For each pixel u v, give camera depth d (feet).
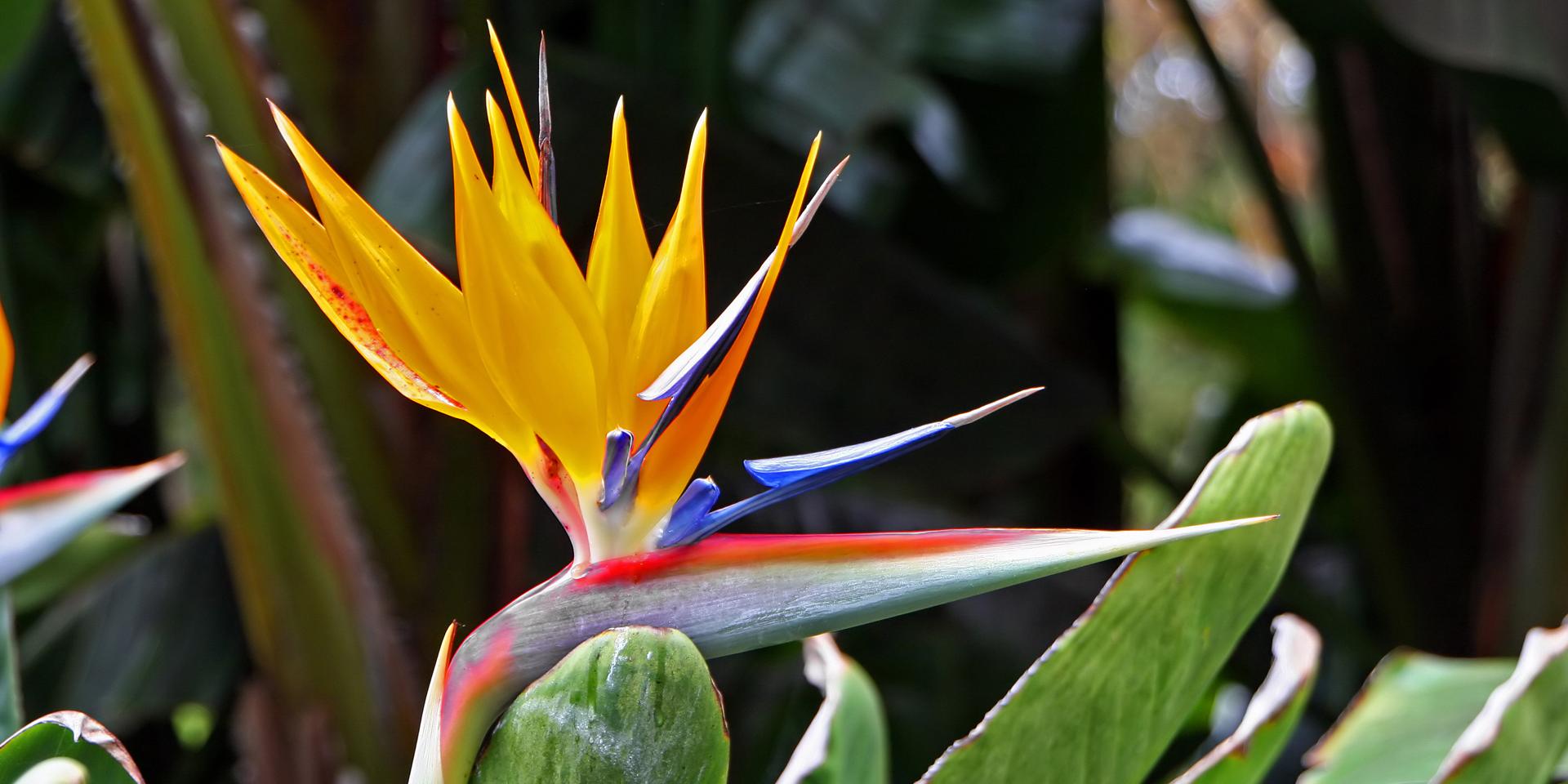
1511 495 9.73
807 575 4.17
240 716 8.38
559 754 4.12
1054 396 9.44
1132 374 22.24
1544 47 7.04
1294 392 14.06
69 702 8.19
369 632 6.93
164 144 6.12
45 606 9.34
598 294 4.27
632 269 4.28
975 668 10.16
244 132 6.63
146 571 8.73
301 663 6.94
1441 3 7.07
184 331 6.42
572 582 4.17
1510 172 10.00
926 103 9.92
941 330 9.07
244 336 6.42
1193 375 22.03
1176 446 21.79
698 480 4.18
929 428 4.19
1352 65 10.82
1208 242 14.24
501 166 4.19
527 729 4.13
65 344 10.20
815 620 4.17
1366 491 10.89
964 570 4.16
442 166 7.11
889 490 9.53
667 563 4.18
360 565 6.84
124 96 6.02
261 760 7.11
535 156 4.26
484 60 7.32
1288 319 13.14
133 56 5.95
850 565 4.17
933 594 4.15
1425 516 10.84
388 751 7.02
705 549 4.18
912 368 9.12
